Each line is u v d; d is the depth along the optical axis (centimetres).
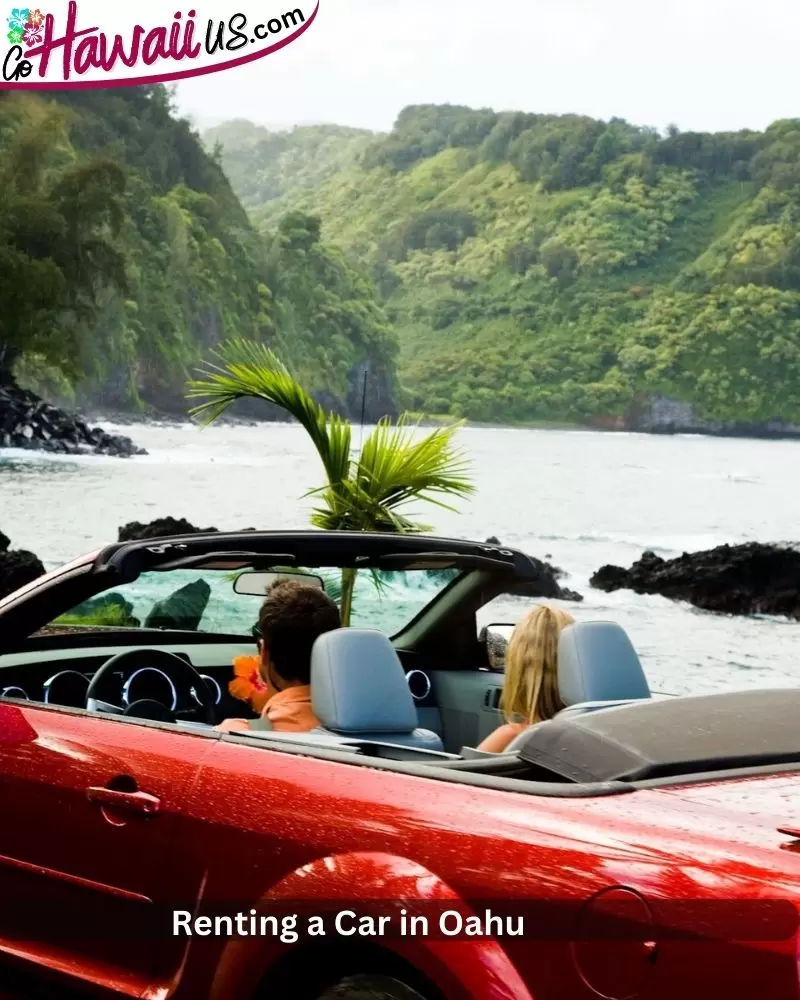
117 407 14662
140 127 19425
